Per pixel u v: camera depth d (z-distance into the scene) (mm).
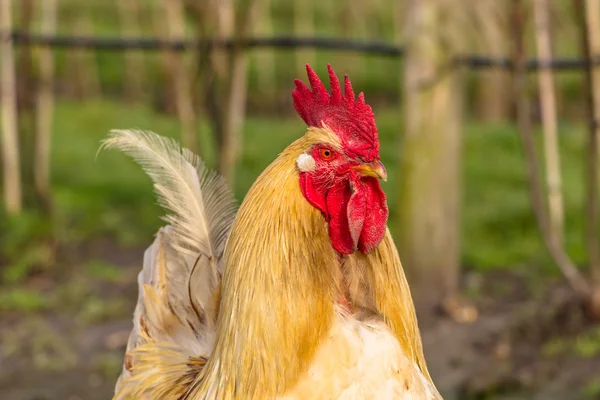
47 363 7340
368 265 3199
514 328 7785
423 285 8102
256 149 13688
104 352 7512
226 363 3197
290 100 18062
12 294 8672
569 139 14109
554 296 8414
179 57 10125
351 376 3066
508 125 15570
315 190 3104
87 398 6746
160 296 3961
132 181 12656
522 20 7367
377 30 21062
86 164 13391
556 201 8430
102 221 10898
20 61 10477
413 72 7801
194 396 3375
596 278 7945
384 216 3152
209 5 8586
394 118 15844
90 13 20484
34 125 10328
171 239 4012
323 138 3107
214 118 8367
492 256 9688
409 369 3158
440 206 8016
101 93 18797
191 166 4047
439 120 7852
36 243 9719
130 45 8969
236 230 3176
